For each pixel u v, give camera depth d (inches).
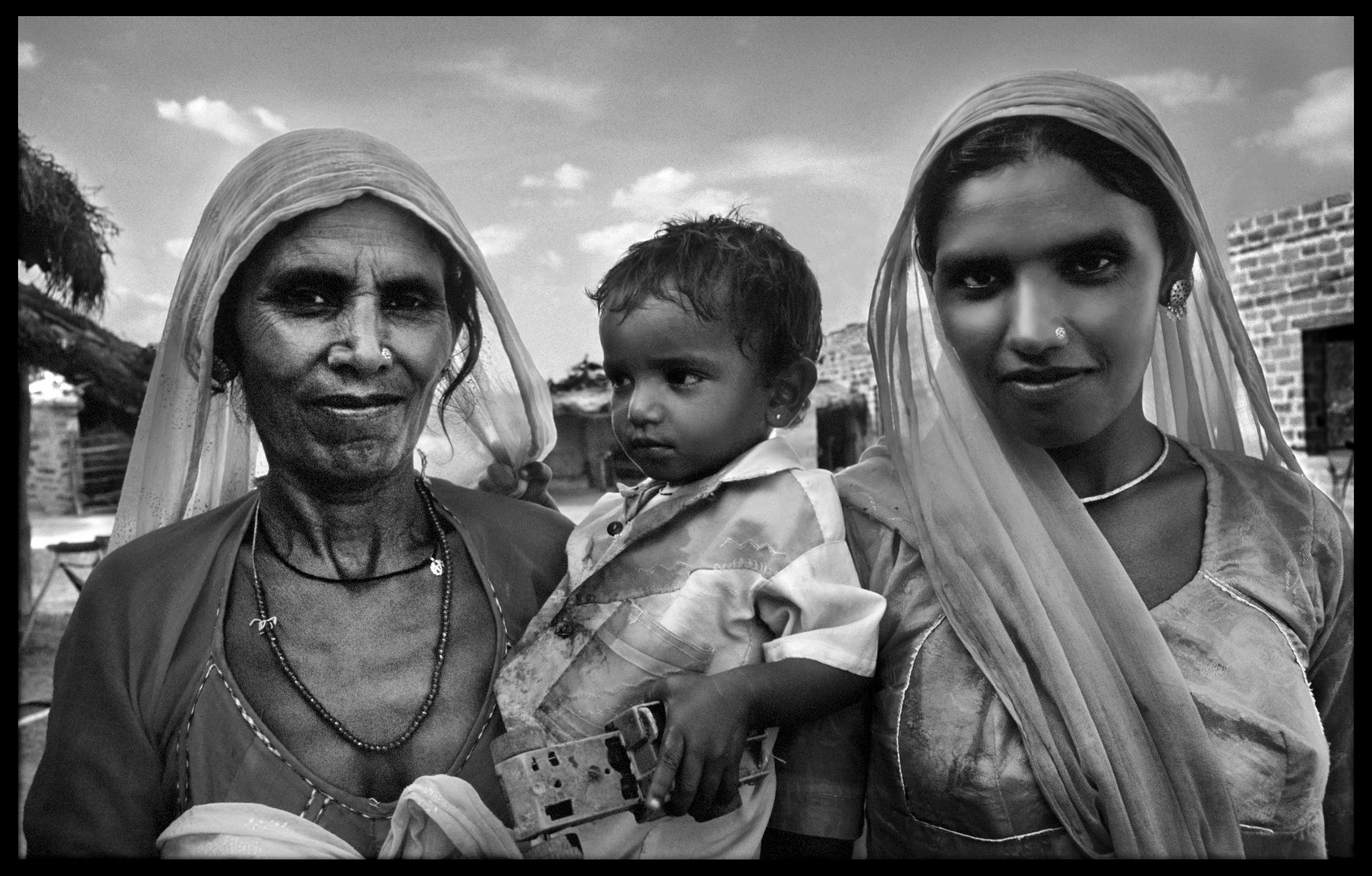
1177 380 50.4
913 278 47.6
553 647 45.6
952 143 45.3
